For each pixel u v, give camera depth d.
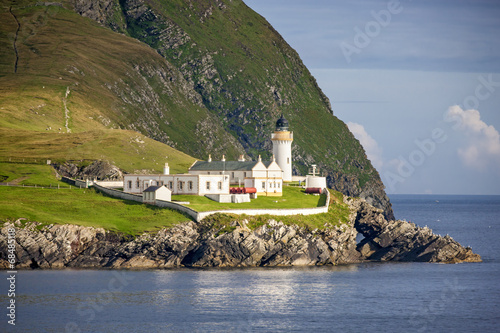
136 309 153.75
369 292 179.62
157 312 152.00
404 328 149.12
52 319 145.50
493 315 160.88
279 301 165.00
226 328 143.12
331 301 168.12
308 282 187.00
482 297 177.50
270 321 149.00
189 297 164.38
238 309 156.50
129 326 142.00
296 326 146.50
